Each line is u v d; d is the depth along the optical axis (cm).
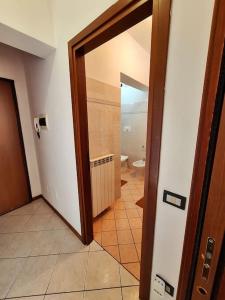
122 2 82
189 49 66
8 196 239
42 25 136
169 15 67
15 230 201
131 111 421
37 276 142
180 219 84
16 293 130
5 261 158
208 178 50
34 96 218
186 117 72
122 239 185
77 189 167
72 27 123
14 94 228
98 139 208
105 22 94
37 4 132
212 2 57
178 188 81
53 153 202
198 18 61
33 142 260
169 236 91
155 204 92
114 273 144
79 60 132
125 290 130
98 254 164
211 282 54
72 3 118
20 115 239
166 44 70
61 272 146
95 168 198
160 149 83
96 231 198
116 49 212
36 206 255
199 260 57
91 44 117
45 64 172
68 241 182
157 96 78
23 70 232
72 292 129
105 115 213
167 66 73
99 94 197
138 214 233
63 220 216
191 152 73
